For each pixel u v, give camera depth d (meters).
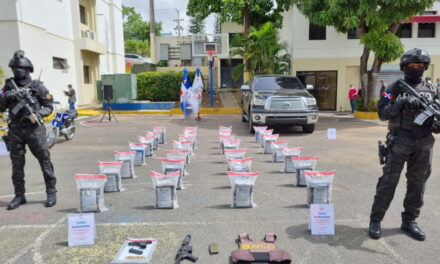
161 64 28.38
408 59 3.42
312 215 3.80
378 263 3.18
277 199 4.95
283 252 3.19
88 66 21.72
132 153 6.11
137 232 3.87
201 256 3.33
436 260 3.22
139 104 18.88
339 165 6.93
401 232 3.83
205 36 23.58
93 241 3.62
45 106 4.71
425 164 3.55
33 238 3.75
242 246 3.34
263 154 8.01
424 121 3.34
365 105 16.31
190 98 14.68
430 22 18.34
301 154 7.95
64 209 4.62
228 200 4.92
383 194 3.64
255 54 18.33
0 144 6.79
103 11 24.06
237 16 18.66
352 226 4.00
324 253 3.37
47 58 16.66
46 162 4.70
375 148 8.64
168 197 4.58
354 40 19.02
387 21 13.67
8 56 14.43
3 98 4.46
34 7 15.55
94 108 19.27
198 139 10.19
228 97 22.45
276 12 20.25
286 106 10.46
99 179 4.47
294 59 19.33
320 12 14.49
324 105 19.84
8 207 4.60
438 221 4.12
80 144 9.57
